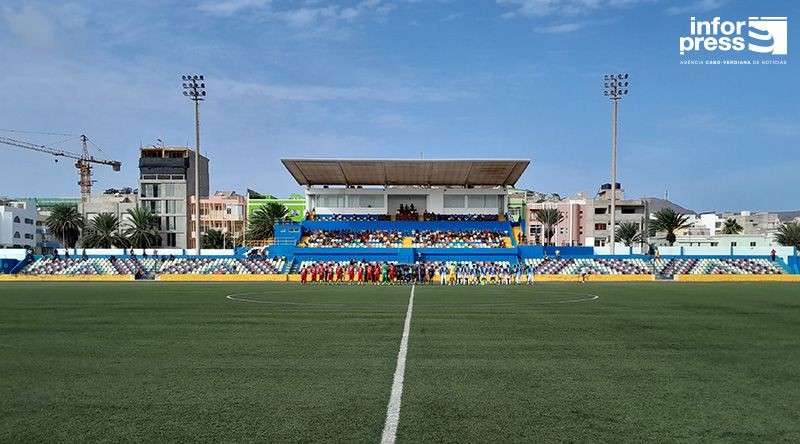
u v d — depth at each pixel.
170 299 24.81
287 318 17.05
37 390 8.20
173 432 6.34
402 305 21.62
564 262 51.81
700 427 6.52
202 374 9.21
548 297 26.30
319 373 9.28
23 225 94.75
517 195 115.06
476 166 54.72
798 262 51.81
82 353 11.09
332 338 12.98
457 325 15.34
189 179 100.12
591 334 13.63
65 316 17.73
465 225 58.81
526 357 10.66
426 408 7.26
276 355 10.84
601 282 46.22
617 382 8.69
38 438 6.18
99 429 6.46
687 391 8.14
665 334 13.66
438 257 52.88
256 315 17.91
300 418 6.84
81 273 50.94
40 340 12.77
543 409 7.22
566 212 97.75
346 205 61.22
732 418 6.86
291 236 56.25
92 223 81.88
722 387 8.39
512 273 45.00
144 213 81.06
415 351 11.27
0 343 12.35
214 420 6.77
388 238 56.31
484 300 24.30
